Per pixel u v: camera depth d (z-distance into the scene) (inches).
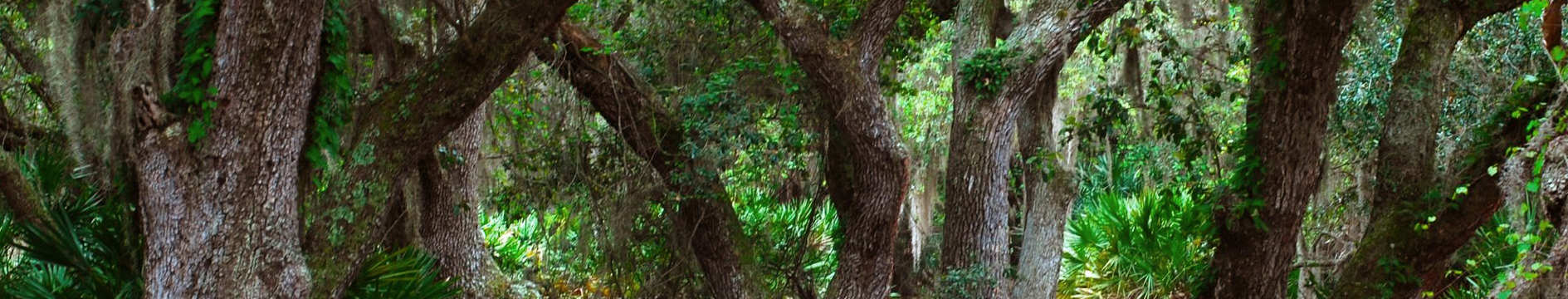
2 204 268.1
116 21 237.6
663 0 365.7
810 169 470.9
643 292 344.5
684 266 344.5
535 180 362.9
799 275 396.8
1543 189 215.2
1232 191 337.4
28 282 259.9
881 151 319.6
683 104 335.6
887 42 421.4
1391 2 374.0
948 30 504.7
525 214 389.7
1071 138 425.1
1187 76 448.1
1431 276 339.3
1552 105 255.3
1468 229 327.0
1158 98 428.5
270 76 215.8
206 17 215.6
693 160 335.3
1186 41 459.8
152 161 217.3
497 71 258.1
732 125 336.5
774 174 401.7
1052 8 366.9
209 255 217.0
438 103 254.8
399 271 278.1
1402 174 336.2
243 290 218.5
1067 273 549.3
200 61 214.7
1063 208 416.5
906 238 448.1
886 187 323.6
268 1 212.2
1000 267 384.5
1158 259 507.8
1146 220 524.7
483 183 417.4
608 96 324.5
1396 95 336.5
